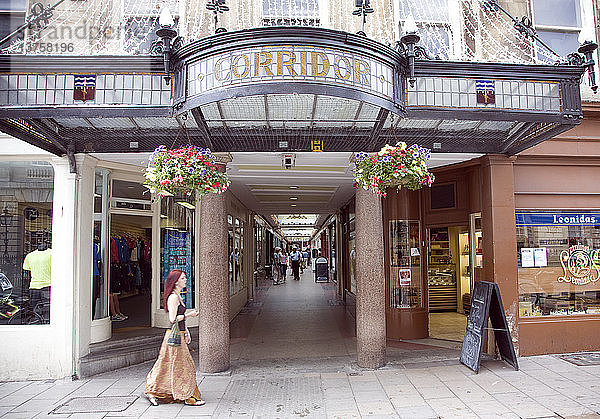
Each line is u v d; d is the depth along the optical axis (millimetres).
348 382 6285
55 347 6648
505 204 7508
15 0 7090
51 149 6508
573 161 7902
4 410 5375
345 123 6012
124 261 9055
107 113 5055
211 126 5992
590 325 7762
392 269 9297
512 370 6703
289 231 39406
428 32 7719
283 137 6230
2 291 6855
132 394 5934
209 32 7176
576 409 5121
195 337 8672
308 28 4629
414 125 6402
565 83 5648
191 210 9234
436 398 5590
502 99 5551
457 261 12375
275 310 13625
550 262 7852
